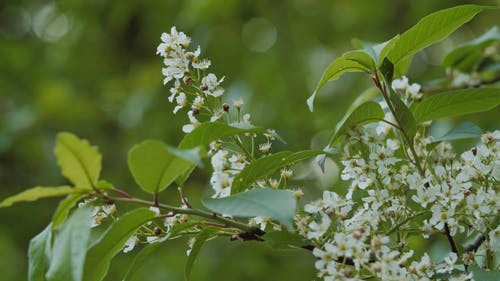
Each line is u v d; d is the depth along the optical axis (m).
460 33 9.88
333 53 10.48
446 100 3.41
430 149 3.39
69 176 2.64
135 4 10.43
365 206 3.16
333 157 4.26
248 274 8.69
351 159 3.24
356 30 10.27
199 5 8.95
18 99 10.69
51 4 11.88
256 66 9.56
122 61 11.44
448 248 4.97
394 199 3.19
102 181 2.73
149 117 9.96
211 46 9.84
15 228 9.45
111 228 2.79
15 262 8.90
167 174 2.76
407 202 3.46
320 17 10.35
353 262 3.02
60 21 12.10
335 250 2.82
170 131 9.90
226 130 3.02
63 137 2.46
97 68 11.42
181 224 3.04
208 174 9.17
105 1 11.05
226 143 3.29
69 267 2.47
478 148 3.26
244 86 8.73
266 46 10.20
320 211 3.11
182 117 9.82
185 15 9.20
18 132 9.82
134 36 11.27
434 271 3.12
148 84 10.12
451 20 3.33
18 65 11.14
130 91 10.48
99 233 7.25
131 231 2.88
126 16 10.65
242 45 9.90
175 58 3.35
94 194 2.75
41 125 10.20
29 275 2.76
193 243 3.24
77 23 11.31
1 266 8.58
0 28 12.06
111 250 2.88
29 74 11.16
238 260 8.74
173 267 8.41
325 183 6.79
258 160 3.05
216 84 3.35
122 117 9.84
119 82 10.62
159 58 10.42
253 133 3.29
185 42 3.36
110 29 11.15
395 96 3.19
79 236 2.54
